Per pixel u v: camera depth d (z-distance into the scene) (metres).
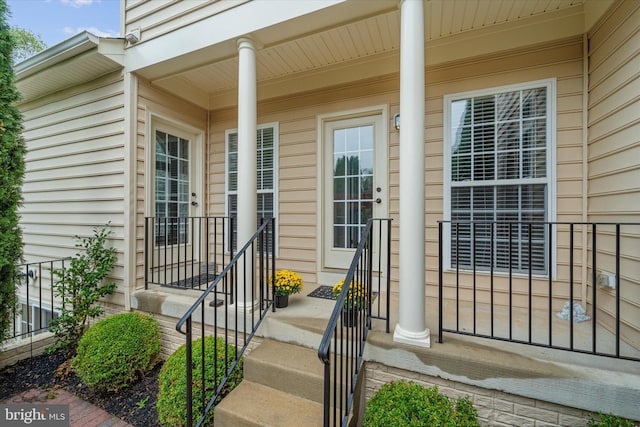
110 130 3.10
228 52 2.66
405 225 1.82
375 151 3.10
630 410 1.40
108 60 2.91
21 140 2.62
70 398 2.26
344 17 2.24
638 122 1.73
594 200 2.22
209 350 2.10
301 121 3.39
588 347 1.76
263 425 1.56
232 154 3.88
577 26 2.32
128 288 2.95
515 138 2.54
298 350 2.06
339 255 3.26
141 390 2.34
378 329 2.02
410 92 1.80
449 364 1.69
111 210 3.09
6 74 2.48
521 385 1.56
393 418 1.41
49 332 3.08
